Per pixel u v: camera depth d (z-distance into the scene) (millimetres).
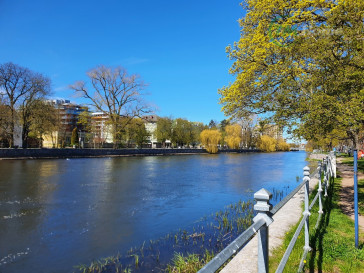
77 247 6879
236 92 9227
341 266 4176
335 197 9562
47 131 46750
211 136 73375
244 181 19453
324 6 8227
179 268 5262
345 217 6922
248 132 83875
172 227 8516
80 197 12938
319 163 8328
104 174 22219
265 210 1894
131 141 72312
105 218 9484
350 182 13555
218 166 32750
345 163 27734
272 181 19516
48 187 15297
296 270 3982
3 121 39000
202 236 7418
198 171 26500
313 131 7023
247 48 9961
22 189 14445
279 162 41688
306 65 7391
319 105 6133
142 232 8031
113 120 51656
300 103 6805
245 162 41000
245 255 4652
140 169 27391
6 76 37906
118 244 7066
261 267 1884
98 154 47062
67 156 42312
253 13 10023
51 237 7578
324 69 6391
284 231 5879
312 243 5027
